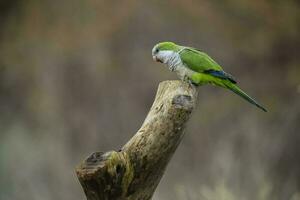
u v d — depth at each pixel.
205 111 17.27
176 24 18.78
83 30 19.98
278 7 17.75
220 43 18.42
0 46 21.59
